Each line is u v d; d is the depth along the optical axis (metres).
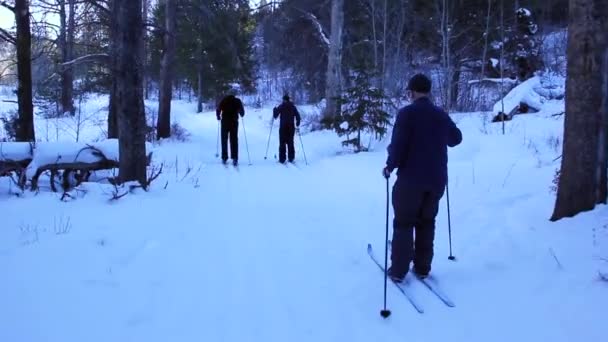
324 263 4.95
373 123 13.66
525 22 21.70
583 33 5.11
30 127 11.29
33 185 7.72
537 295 3.99
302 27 24.61
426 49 25.45
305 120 21.17
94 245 5.24
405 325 3.66
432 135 4.27
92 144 8.19
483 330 3.55
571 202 5.32
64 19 16.78
